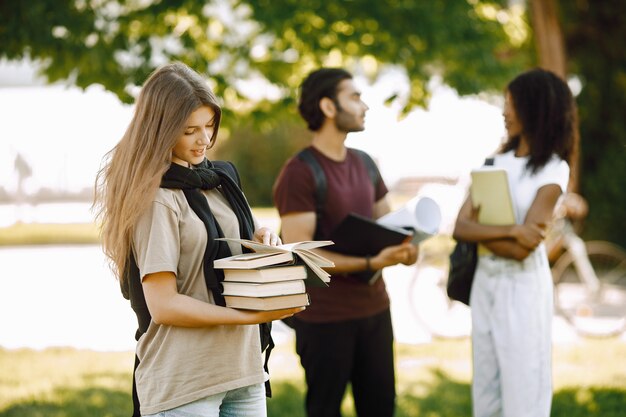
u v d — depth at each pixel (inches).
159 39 259.4
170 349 98.0
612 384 236.8
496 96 418.9
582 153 448.1
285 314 97.2
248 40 278.1
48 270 483.8
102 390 231.8
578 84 452.1
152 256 95.0
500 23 304.8
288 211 149.2
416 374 252.5
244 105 277.0
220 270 99.7
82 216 783.1
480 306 145.5
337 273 148.4
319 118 153.6
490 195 143.2
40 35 233.5
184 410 97.7
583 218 449.4
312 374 150.7
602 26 446.3
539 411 140.0
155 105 97.4
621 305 331.6
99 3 256.8
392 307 366.0
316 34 261.7
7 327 329.4
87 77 244.1
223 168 107.6
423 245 431.5
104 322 338.3
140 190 95.5
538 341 140.8
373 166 162.6
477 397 145.9
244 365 101.1
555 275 322.0
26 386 236.1
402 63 266.4
